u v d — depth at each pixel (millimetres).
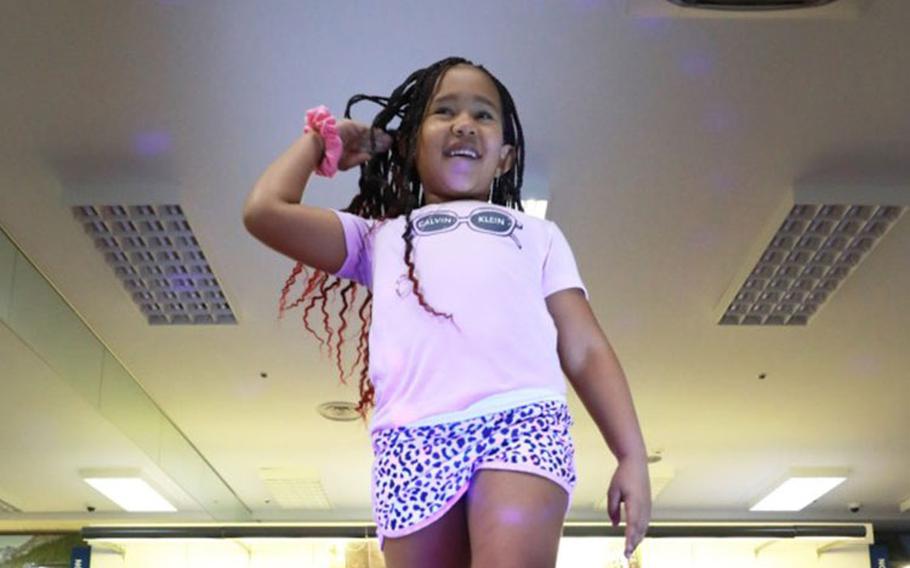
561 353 1311
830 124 3652
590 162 3861
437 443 1136
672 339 5328
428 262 1258
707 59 3340
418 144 1383
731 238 4355
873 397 6125
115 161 3844
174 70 3396
